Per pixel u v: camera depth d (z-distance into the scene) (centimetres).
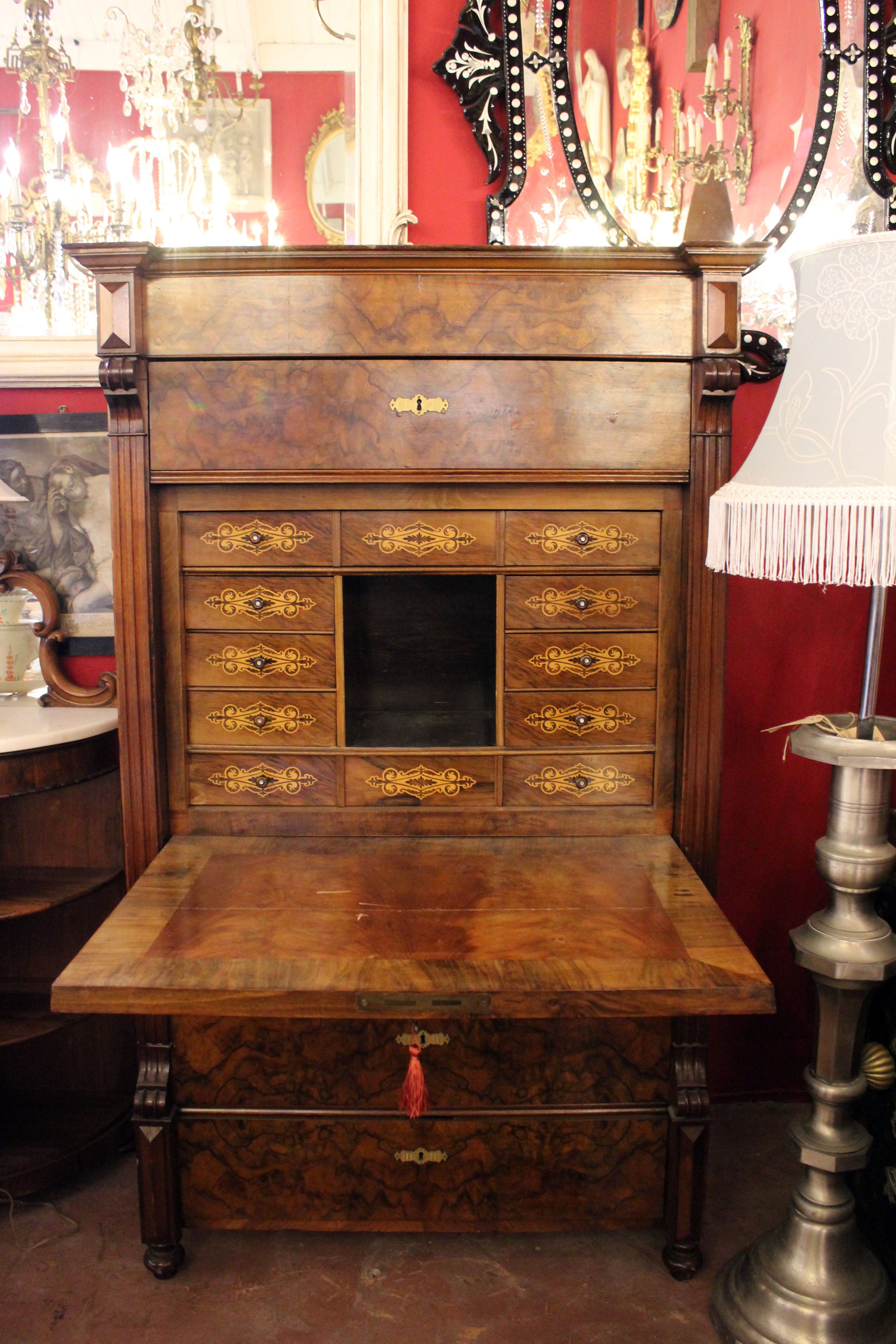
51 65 226
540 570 182
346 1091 176
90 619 237
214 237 233
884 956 162
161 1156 177
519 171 220
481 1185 180
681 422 178
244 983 137
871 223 229
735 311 172
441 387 175
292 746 187
